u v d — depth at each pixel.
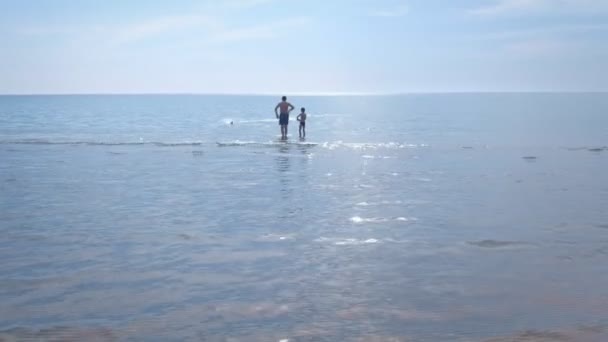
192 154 22.19
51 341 5.42
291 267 7.79
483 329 5.66
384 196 13.28
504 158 20.69
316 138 29.89
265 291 6.83
